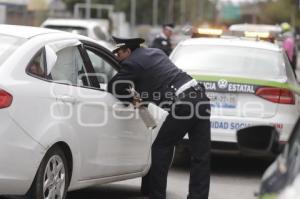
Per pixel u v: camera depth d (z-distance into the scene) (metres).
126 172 17.06
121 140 16.64
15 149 13.23
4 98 13.08
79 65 15.66
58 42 15.16
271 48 22.88
